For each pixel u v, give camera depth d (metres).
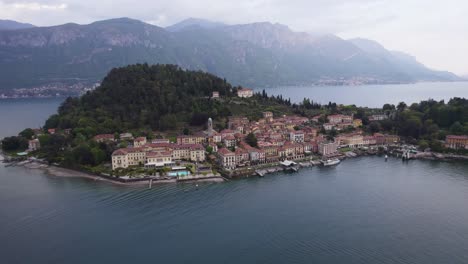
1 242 139.12
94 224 153.50
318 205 173.50
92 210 168.38
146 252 131.25
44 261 126.06
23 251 132.38
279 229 148.25
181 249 133.12
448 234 143.00
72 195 188.38
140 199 182.38
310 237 141.50
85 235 143.75
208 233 145.25
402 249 132.12
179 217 160.50
